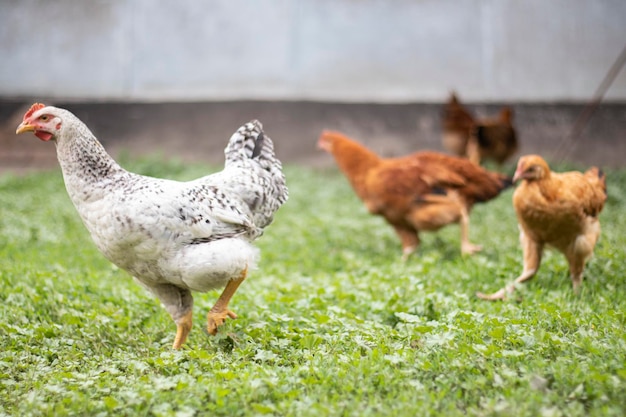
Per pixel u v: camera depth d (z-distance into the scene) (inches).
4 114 767.1
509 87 770.8
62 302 284.2
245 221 238.1
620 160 695.1
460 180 401.7
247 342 236.5
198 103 772.0
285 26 797.2
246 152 258.5
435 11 782.5
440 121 748.0
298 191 592.7
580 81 761.0
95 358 230.4
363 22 792.3
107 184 229.3
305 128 746.2
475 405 179.5
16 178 627.8
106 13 793.6
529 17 768.3
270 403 186.2
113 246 229.6
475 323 239.3
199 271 229.0
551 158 687.1
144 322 274.4
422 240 442.0
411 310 272.5
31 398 192.2
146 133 748.6
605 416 167.5
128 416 184.9
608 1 754.8
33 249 413.7
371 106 761.0
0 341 243.9
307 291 315.6
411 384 189.3
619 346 208.4
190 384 197.8
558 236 294.0
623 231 411.8
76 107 773.9
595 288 297.0
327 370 201.0
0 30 786.8
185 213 227.5
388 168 410.6
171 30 798.5
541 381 184.9
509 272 327.9
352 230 479.5
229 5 797.9
